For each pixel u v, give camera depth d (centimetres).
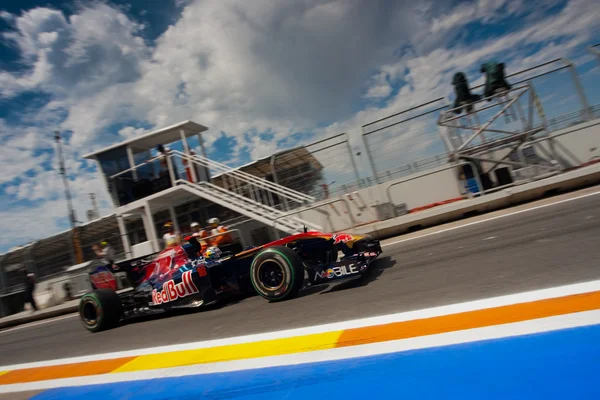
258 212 1074
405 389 201
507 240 527
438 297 347
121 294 629
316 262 559
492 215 867
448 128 1102
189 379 294
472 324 262
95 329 605
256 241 1196
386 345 263
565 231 487
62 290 1300
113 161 1305
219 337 392
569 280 303
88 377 365
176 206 1324
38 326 996
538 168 1044
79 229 1470
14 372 477
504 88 1067
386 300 378
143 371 341
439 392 190
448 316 289
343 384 224
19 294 1470
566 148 1041
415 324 289
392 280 458
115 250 1420
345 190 1175
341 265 451
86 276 1268
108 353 446
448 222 970
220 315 495
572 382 172
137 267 606
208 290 536
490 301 300
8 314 1423
